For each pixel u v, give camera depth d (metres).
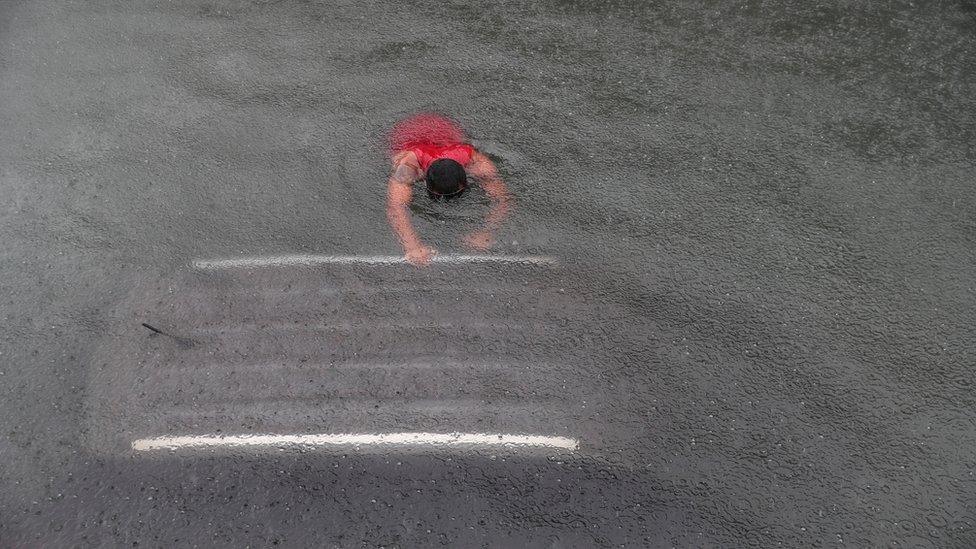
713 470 4.53
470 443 4.70
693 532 4.29
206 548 4.30
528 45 7.24
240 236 5.84
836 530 4.27
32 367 5.16
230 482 4.56
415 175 5.79
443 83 6.89
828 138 6.32
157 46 7.43
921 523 4.28
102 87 7.05
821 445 4.61
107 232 5.92
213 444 4.73
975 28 7.19
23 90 7.07
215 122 6.67
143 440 4.77
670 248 5.64
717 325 5.21
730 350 5.07
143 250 5.79
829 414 4.74
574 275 5.51
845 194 5.93
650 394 4.88
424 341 5.20
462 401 4.89
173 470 4.63
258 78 7.04
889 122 6.42
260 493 4.51
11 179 6.32
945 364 4.95
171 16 7.75
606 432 4.72
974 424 4.67
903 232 5.67
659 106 6.63
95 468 4.65
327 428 4.79
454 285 5.48
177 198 6.11
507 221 5.81
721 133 6.40
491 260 5.60
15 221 6.02
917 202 5.85
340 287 5.50
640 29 7.36
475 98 6.75
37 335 5.33
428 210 5.84
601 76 6.91
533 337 5.19
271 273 5.61
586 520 4.35
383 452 4.67
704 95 6.71
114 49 7.42
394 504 4.44
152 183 6.23
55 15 7.83
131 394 5.00
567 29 7.39
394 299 5.43
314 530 4.35
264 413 4.88
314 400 4.93
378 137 6.46
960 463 4.51
